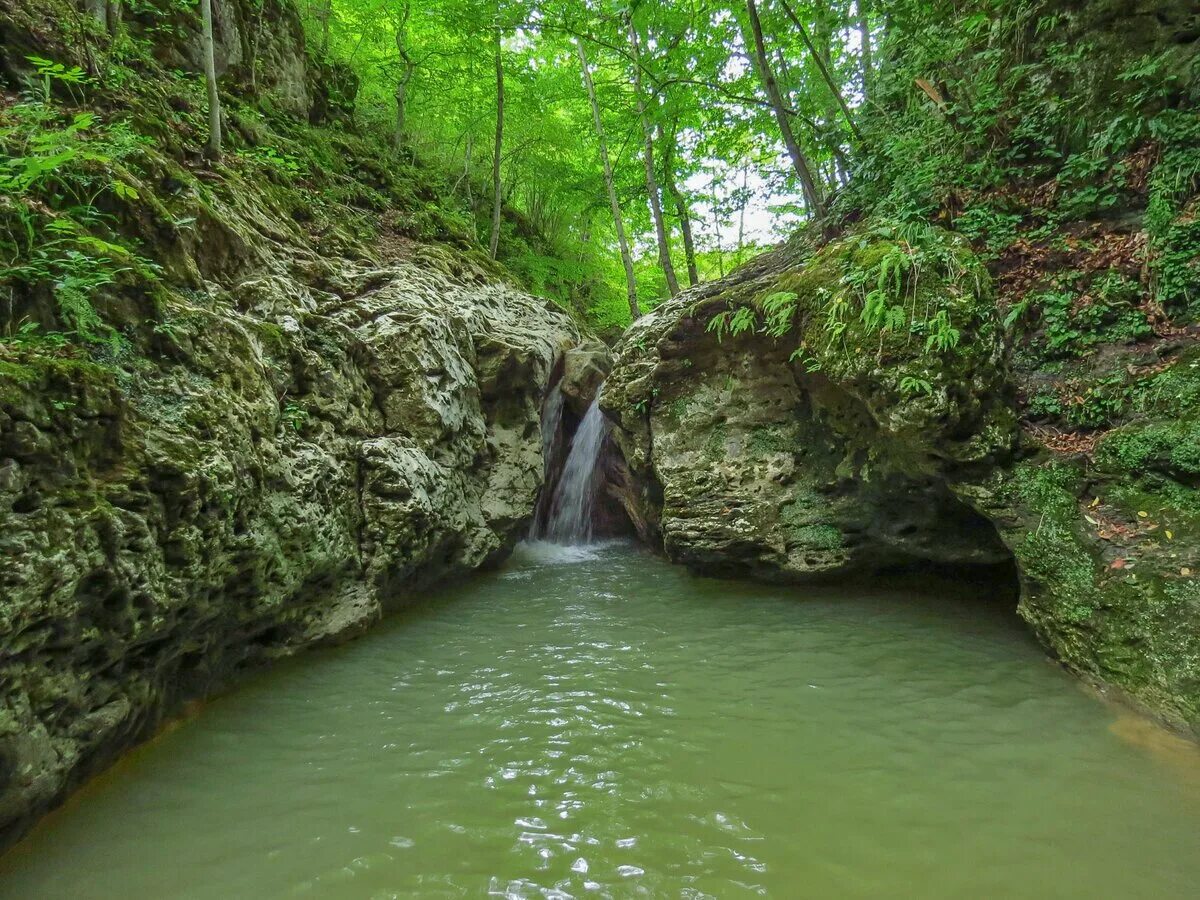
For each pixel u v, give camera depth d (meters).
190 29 8.41
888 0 7.25
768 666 4.88
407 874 2.67
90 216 4.08
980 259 5.39
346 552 5.57
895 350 4.83
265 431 4.84
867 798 3.17
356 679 4.77
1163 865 2.63
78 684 3.08
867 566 6.64
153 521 3.52
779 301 5.79
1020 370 5.04
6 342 3.06
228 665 4.58
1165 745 3.42
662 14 10.81
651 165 12.45
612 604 6.68
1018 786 3.22
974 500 4.86
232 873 2.70
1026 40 6.34
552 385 10.30
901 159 6.74
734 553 7.03
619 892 2.53
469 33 11.24
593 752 3.67
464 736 3.89
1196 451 3.79
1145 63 5.21
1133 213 5.11
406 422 6.86
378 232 9.91
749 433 7.16
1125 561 3.93
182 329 4.20
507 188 17.52
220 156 7.04
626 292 20.69
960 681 4.44
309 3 12.51
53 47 5.80
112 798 3.22
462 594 7.15
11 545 2.62
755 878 2.61
